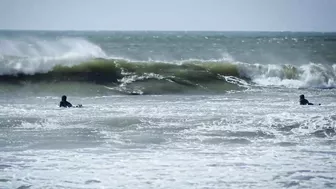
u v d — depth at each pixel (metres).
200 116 66.62
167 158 46.97
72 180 40.00
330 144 53.12
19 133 56.81
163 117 65.94
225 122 62.69
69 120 63.72
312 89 105.31
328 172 42.62
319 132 58.06
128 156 47.59
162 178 40.72
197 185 38.97
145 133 57.31
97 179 40.34
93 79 103.00
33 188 37.97
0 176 40.78
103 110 71.56
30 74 102.50
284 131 58.41
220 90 100.50
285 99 86.88
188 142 53.53
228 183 39.53
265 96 91.62
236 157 47.50
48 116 66.19
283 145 52.56
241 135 56.62
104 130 58.56
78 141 53.50
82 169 43.09
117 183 39.34
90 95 91.50
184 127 60.19
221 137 55.72
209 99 86.31
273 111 70.75
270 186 38.84
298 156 48.00
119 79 104.06
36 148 50.38
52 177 40.72
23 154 47.94
